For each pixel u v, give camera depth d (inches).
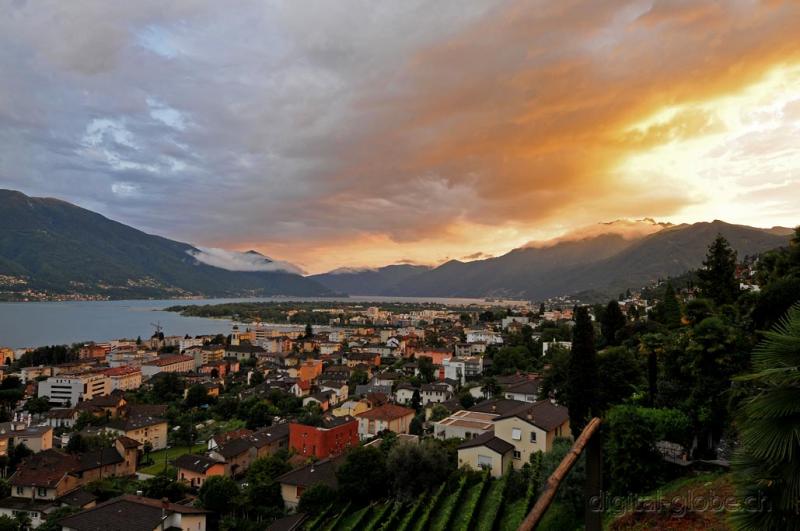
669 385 1648.6
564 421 2386.8
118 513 2117.4
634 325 4146.2
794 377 447.8
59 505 2719.0
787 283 1644.9
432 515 1943.9
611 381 2343.8
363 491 2327.8
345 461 2443.4
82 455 3326.8
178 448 4242.1
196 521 2209.6
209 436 4429.1
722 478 1135.0
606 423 1409.9
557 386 2992.1
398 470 2251.5
